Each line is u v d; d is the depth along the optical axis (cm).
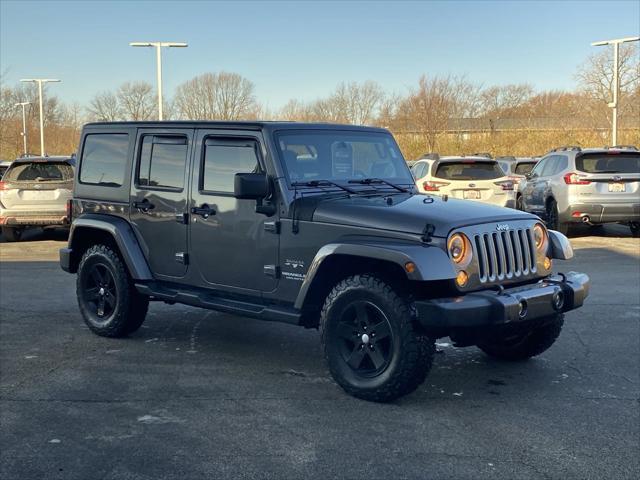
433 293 491
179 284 625
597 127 4288
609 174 1389
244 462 402
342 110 5569
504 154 4384
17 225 1445
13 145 5353
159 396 515
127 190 659
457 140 4631
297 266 534
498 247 502
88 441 433
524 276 519
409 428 452
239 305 573
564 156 1467
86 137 711
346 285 501
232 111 5322
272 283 552
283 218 540
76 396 516
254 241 559
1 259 1237
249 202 560
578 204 1391
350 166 596
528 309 484
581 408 489
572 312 784
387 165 627
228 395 517
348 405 495
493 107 5522
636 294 881
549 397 512
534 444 427
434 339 485
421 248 468
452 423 461
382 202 530
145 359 611
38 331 711
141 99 5891
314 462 402
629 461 403
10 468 395
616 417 472
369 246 477
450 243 473
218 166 588
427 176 1484
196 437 439
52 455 412
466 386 537
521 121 4688
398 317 474
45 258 1251
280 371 576
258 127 559
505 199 1470
